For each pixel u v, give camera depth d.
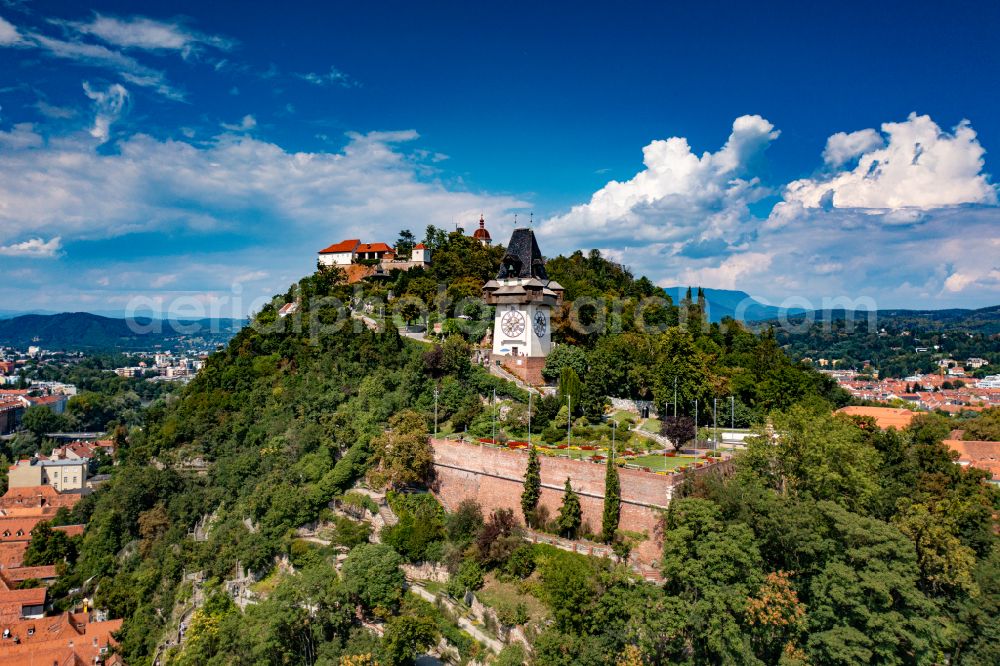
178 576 116.12
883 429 134.88
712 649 67.56
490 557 86.69
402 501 105.38
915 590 72.69
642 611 69.06
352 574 87.25
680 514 73.56
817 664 70.88
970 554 83.25
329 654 77.81
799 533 73.19
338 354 149.00
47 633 114.81
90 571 131.75
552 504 92.56
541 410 115.19
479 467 101.62
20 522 164.12
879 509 90.56
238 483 125.94
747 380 130.50
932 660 71.81
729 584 69.44
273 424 135.62
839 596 70.31
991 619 78.75
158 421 170.75
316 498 109.88
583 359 130.75
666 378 116.69
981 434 148.75
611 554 82.38
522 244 142.00
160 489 136.00
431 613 84.25
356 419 124.94
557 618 72.56
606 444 105.69
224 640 87.25
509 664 70.38
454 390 123.75
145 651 107.25
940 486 98.31
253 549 105.38
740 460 94.38
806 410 100.12
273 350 163.25
